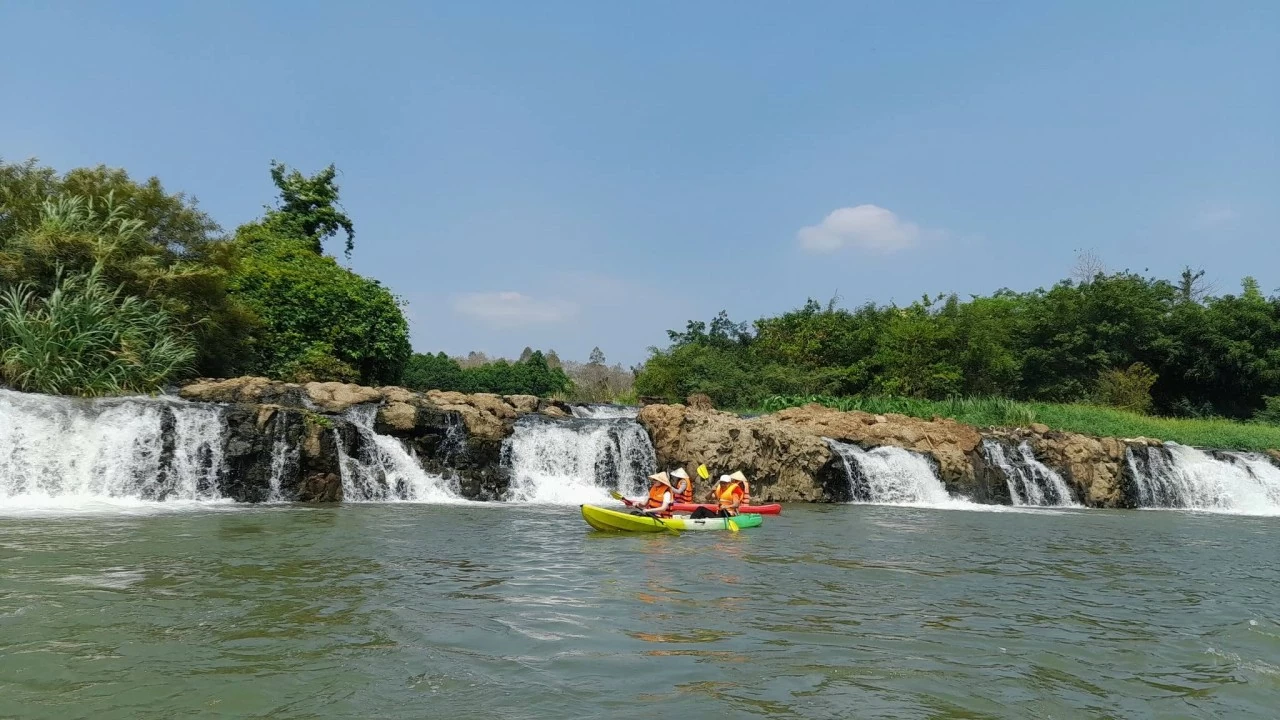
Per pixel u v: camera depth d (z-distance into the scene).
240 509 15.84
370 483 18.80
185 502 16.48
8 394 15.64
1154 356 46.16
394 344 31.08
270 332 27.20
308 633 6.87
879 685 5.95
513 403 24.19
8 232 21.38
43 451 15.76
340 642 6.63
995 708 5.57
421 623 7.31
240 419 17.52
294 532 12.75
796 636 7.24
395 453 19.42
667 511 15.34
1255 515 24.69
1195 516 23.23
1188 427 36.03
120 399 16.77
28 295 18.28
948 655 6.81
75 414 16.16
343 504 17.59
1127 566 12.34
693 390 37.59
